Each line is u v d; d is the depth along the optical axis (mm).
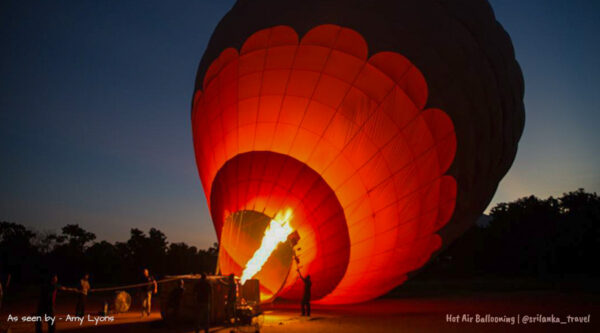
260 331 9234
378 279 13750
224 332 9102
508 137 14758
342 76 12266
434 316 12789
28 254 48656
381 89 12164
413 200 12578
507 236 53312
